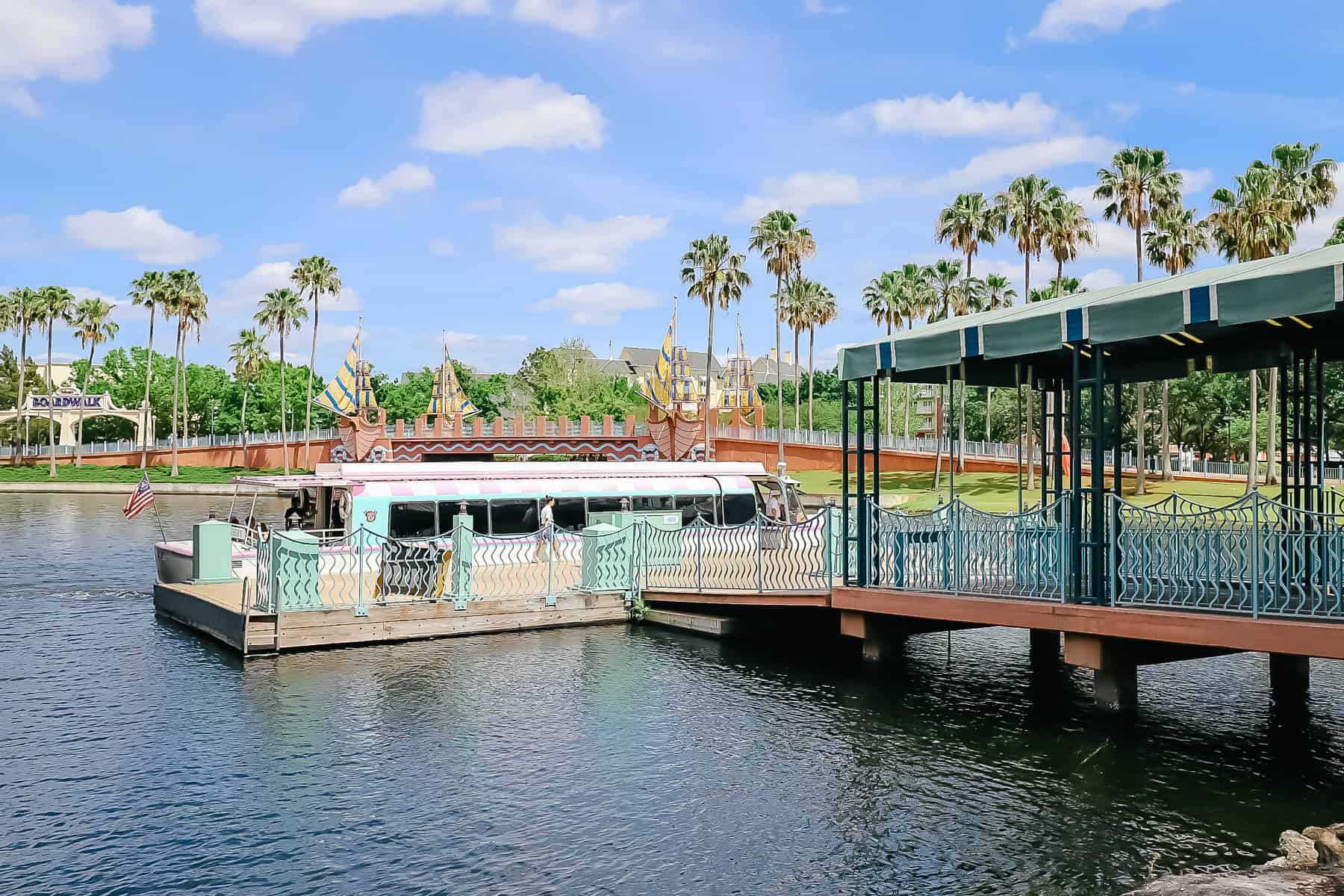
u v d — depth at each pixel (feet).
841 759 42.86
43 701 51.93
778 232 244.01
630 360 531.09
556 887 31.01
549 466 86.69
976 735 46.14
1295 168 163.12
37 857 33.17
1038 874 31.68
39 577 101.96
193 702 51.47
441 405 248.32
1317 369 50.21
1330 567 40.50
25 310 322.14
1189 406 242.78
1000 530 50.37
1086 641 45.55
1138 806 37.24
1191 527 42.83
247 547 79.51
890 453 243.60
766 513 94.73
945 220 221.87
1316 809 36.83
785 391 451.53
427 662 59.82
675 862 32.71
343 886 31.09
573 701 51.75
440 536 69.87
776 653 63.10
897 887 30.86
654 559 73.92
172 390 383.86
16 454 324.19
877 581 57.57
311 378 310.45
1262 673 58.75
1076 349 45.44
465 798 38.34
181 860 32.91
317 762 42.45
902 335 55.47
